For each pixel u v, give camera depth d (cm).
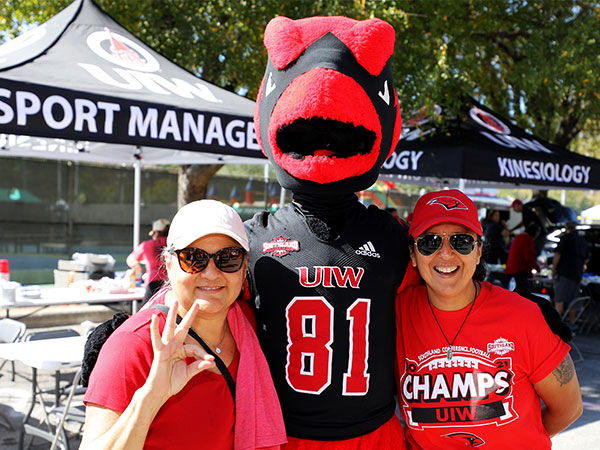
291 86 204
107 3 615
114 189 1552
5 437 440
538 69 791
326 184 209
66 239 1487
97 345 181
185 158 714
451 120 682
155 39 643
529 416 212
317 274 213
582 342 831
